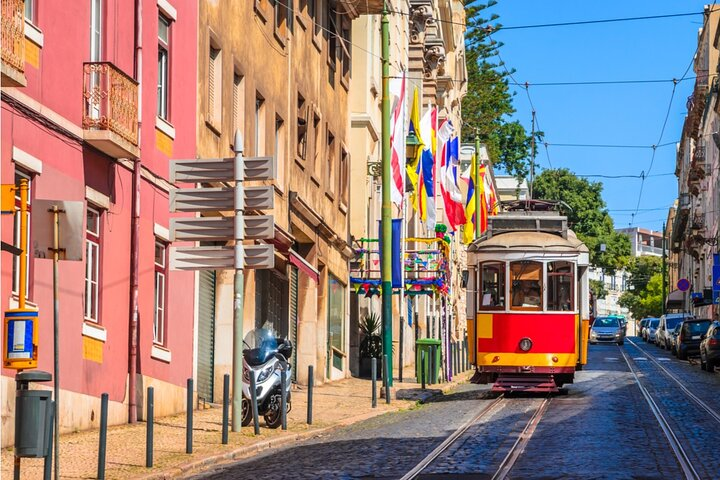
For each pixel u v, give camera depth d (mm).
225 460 20234
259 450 21812
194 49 29203
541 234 35031
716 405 32094
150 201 26422
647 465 18500
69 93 22094
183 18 28469
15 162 19844
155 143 26656
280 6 37562
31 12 20719
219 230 23609
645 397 34406
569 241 35094
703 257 101062
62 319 21750
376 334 50219
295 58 38875
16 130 19891
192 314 29359
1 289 19344
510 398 34281
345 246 45844
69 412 22094
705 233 95375
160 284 27531
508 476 17250
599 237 125750
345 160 47406
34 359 16125
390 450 20922
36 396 15188
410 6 64062
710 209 91188
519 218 36188
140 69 25469
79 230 15578
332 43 45250
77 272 22438
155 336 27172
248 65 33500
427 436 23344
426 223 50594
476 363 34531
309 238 40281
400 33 59812
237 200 23438
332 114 44750
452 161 59062
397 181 43062
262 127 35219
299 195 39000
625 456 19594
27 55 20297
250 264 23750
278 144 37438
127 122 23641
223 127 31500
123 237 24906
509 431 24078
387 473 17719
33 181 20734
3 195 17531
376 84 52500
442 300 49094
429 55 69500
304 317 41031
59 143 21656
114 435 22547
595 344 96312
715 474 17625
